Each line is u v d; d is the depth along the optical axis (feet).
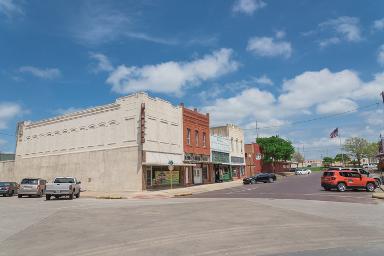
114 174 119.55
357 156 326.03
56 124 146.41
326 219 43.29
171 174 121.49
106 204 72.18
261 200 72.54
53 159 144.15
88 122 132.77
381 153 182.29
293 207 57.67
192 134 146.00
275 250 26.89
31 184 103.35
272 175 172.14
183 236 33.27
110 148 122.62
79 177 131.44
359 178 94.38
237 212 51.44
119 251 27.53
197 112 152.46
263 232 34.65
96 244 30.55
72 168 134.92
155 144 120.26
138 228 38.70
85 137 132.77
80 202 79.15
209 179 160.66
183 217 47.19
